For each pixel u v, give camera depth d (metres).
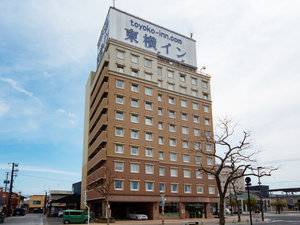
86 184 61.12
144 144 50.56
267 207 111.12
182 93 61.06
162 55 61.56
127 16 58.16
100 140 48.06
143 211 50.97
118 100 50.59
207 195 57.22
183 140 57.84
